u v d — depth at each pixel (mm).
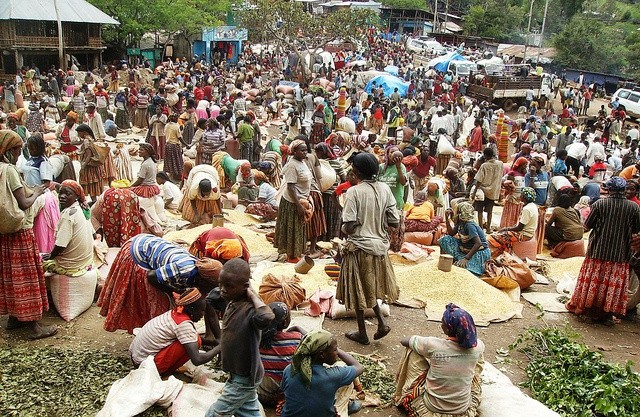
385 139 22703
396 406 5090
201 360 4941
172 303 5426
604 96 45000
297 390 4066
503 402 5020
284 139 18969
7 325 6004
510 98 36000
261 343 4859
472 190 11922
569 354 5844
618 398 5051
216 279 5027
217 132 13469
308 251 8477
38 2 33344
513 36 65438
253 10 37531
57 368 5168
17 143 5492
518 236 9047
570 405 5109
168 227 9680
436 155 16047
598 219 7020
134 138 19797
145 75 34531
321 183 8445
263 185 10688
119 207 7516
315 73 38312
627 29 56719
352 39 39906
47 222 6891
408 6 70750
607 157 21906
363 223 5746
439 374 4715
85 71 35375
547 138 22656
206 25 40594
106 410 4367
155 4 38344
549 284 8430
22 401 4664
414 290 7297
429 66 43719
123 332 6109
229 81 29938
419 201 9898
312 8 61938
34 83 29750
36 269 5809
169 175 13922
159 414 4539
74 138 13094
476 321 6828
